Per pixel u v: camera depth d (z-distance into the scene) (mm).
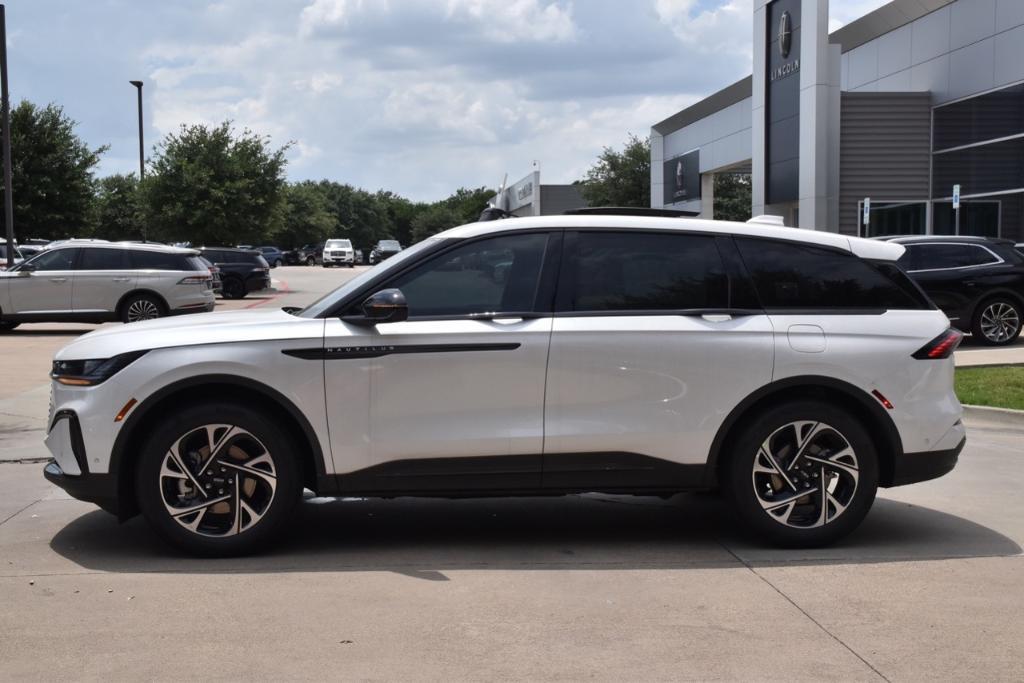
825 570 5086
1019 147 23312
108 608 4492
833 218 27328
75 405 5184
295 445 5238
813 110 27078
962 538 5707
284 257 73875
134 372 5121
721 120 36594
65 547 5512
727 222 5590
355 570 5082
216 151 36031
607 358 5234
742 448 5332
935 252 15719
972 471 7680
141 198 36188
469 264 5371
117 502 5207
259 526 5211
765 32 29984
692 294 5402
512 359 5195
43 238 38062
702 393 5285
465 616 4395
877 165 27141
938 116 26625
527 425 5230
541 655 3949
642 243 5461
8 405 10914
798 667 3834
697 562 5234
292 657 3926
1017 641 4105
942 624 4301
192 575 4988
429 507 6484
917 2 26891
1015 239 23625
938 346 5477
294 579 4922
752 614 4422
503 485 5281
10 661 3887
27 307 20141
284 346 5152
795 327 5363
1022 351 14797
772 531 5383
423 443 5195
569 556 5344
